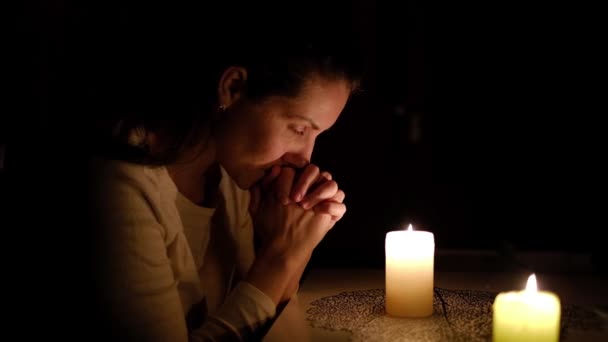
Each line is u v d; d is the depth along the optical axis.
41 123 2.13
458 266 1.65
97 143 1.23
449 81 3.30
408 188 3.22
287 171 1.34
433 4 3.24
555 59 3.23
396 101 3.10
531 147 3.33
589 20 3.16
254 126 1.26
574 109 3.26
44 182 1.24
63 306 1.16
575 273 1.61
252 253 1.54
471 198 3.28
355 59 1.24
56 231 1.18
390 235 1.30
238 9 1.25
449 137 3.34
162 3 1.30
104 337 1.13
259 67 1.22
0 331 1.18
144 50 1.29
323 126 1.27
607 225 2.97
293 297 1.30
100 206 1.17
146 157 1.23
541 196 3.30
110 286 1.14
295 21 1.23
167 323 1.17
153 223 1.21
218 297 1.45
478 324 1.22
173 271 1.29
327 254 2.04
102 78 1.30
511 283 1.50
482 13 3.23
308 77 1.21
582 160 3.28
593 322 1.23
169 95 1.26
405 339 1.16
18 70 2.17
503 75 3.28
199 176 1.39
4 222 1.22
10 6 2.17
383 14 3.08
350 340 1.16
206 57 1.26
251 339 1.22
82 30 1.44
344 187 3.11
